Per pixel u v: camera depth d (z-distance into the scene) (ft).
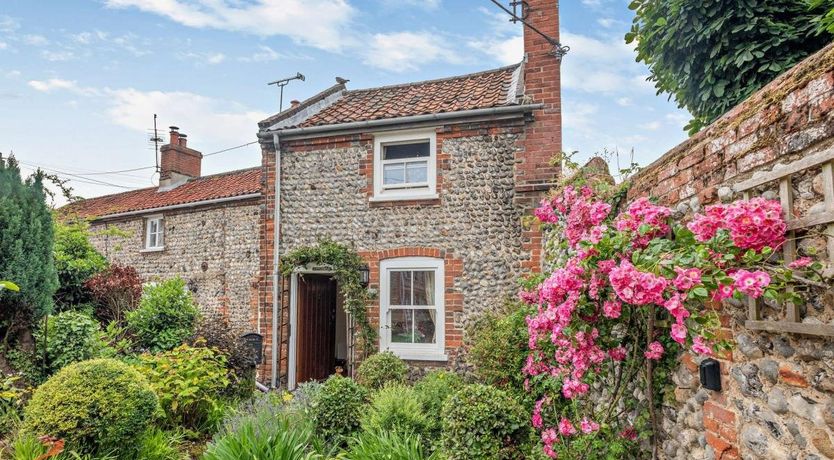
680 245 9.39
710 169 9.95
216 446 16.10
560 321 11.49
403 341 28.19
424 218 28.12
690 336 10.37
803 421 7.43
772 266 7.88
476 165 27.53
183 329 28.48
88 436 15.43
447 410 16.25
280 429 17.35
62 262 30.94
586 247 10.73
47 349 21.93
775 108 8.00
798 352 7.55
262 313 30.73
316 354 33.53
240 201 40.68
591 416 13.67
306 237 30.07
